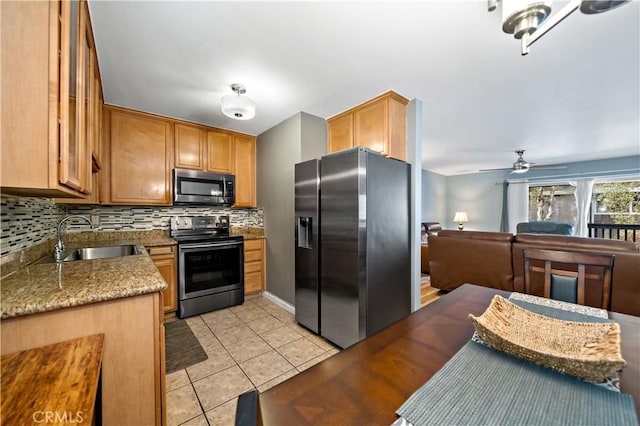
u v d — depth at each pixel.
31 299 0.98
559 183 5.86
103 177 2.56
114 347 1.12
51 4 0.83
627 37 1.63
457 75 2.09
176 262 2.79
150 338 1.19
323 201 2.33
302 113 2.81
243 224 3.85
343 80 2.15
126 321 1.14
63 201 2.13
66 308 1.02
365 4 1.36
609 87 2.32
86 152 1.33
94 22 1.46
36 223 1.69
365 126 2.57
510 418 0.56
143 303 1.18
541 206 6.25
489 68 1.99
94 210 2.78
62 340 1.01
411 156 2.52
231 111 2.19
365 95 2.42
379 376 0.73
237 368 1.93
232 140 3.46
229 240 3.11
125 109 2.69
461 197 7.46
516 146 4.42
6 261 1.25
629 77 2.14
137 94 2.38
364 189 2.03
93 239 2.76
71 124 1.04
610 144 4.23
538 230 5.56
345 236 2.12
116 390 1.12
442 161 5.76
